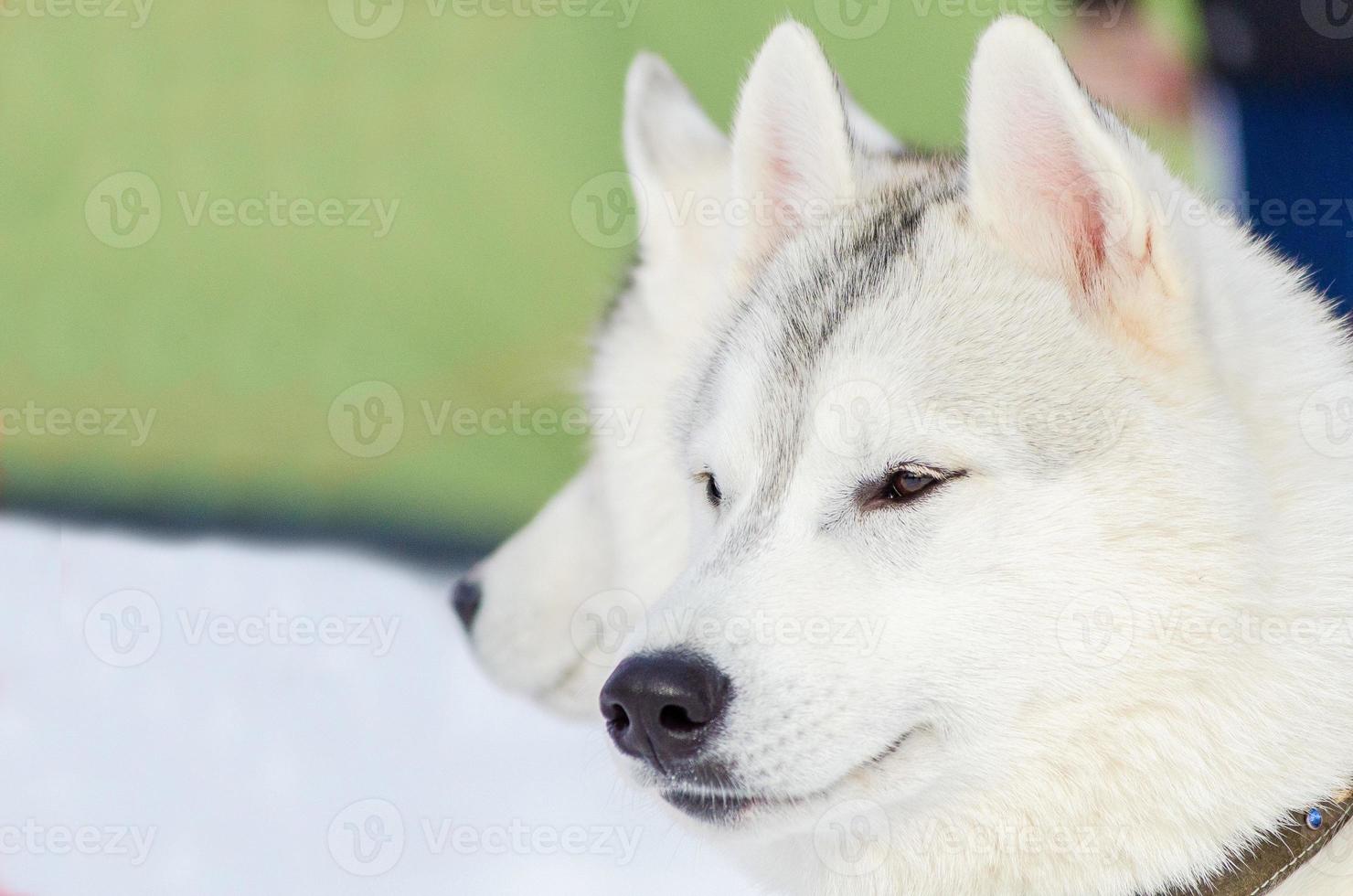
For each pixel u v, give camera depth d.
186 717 7.54
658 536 6.47
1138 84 8.91
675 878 6.52
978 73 4.31
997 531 3.97
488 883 6.56
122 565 8.70
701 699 3.83
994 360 4.12
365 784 7.15
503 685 7.61
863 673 3.94
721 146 6.72
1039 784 4.16
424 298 9.48
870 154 5.66
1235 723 3.98
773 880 4.96
